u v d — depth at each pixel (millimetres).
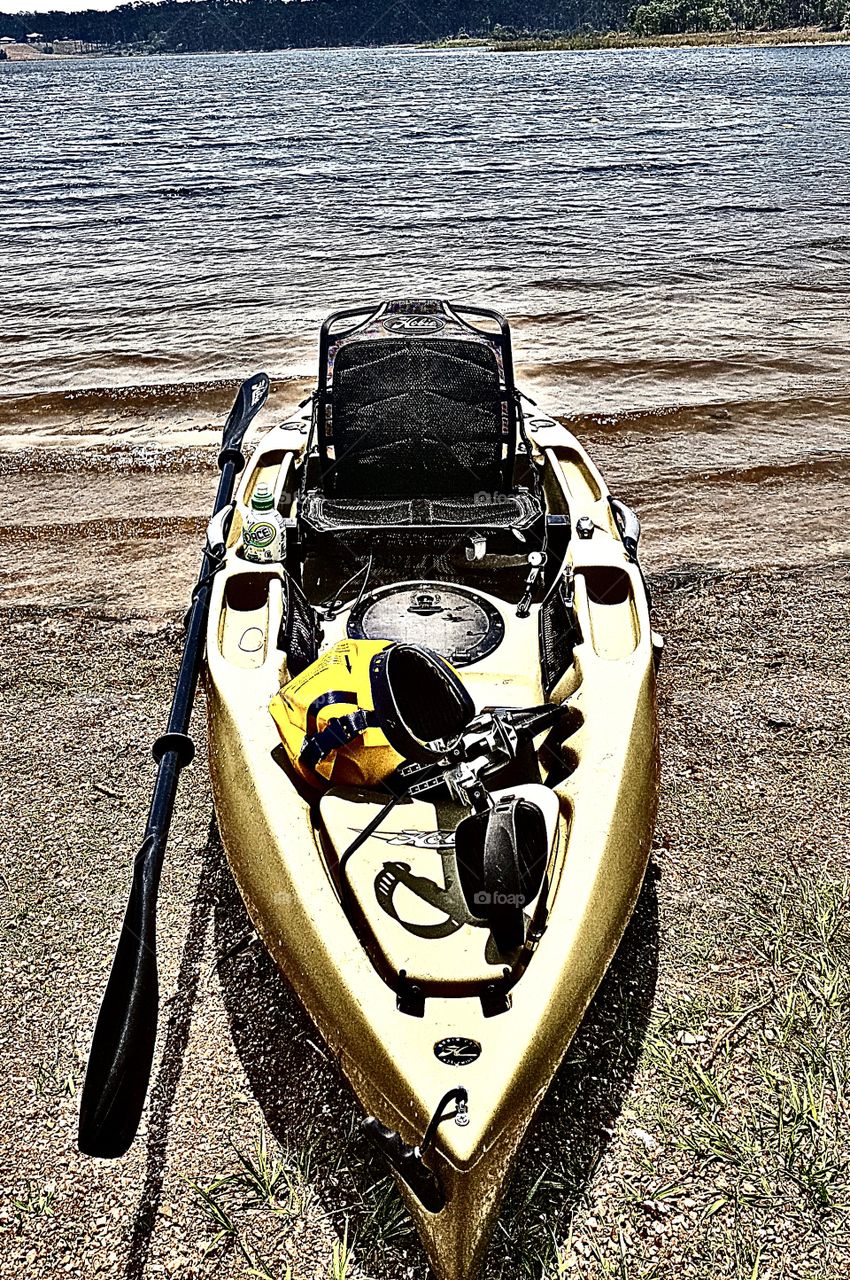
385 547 4574
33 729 4965
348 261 16344
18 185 27344
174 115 58156
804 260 15328
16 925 3818
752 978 3541
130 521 7195
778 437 8570
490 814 2865
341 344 4891
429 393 4746
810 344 11000
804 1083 3150
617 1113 3078
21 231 19812
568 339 11422
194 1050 3316
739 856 4117
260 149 36281
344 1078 2799
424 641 3951
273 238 18609
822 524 7086
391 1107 2580
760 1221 2783
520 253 16641
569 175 26391
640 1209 2818
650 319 12180
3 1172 2953
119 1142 2648
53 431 8969
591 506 5051
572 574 4320
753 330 11594
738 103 52156
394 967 2785
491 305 13055
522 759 3545
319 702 3393
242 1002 3488
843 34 164375
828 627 5805
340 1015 2764
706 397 9453
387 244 17781
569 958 2861
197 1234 2791
